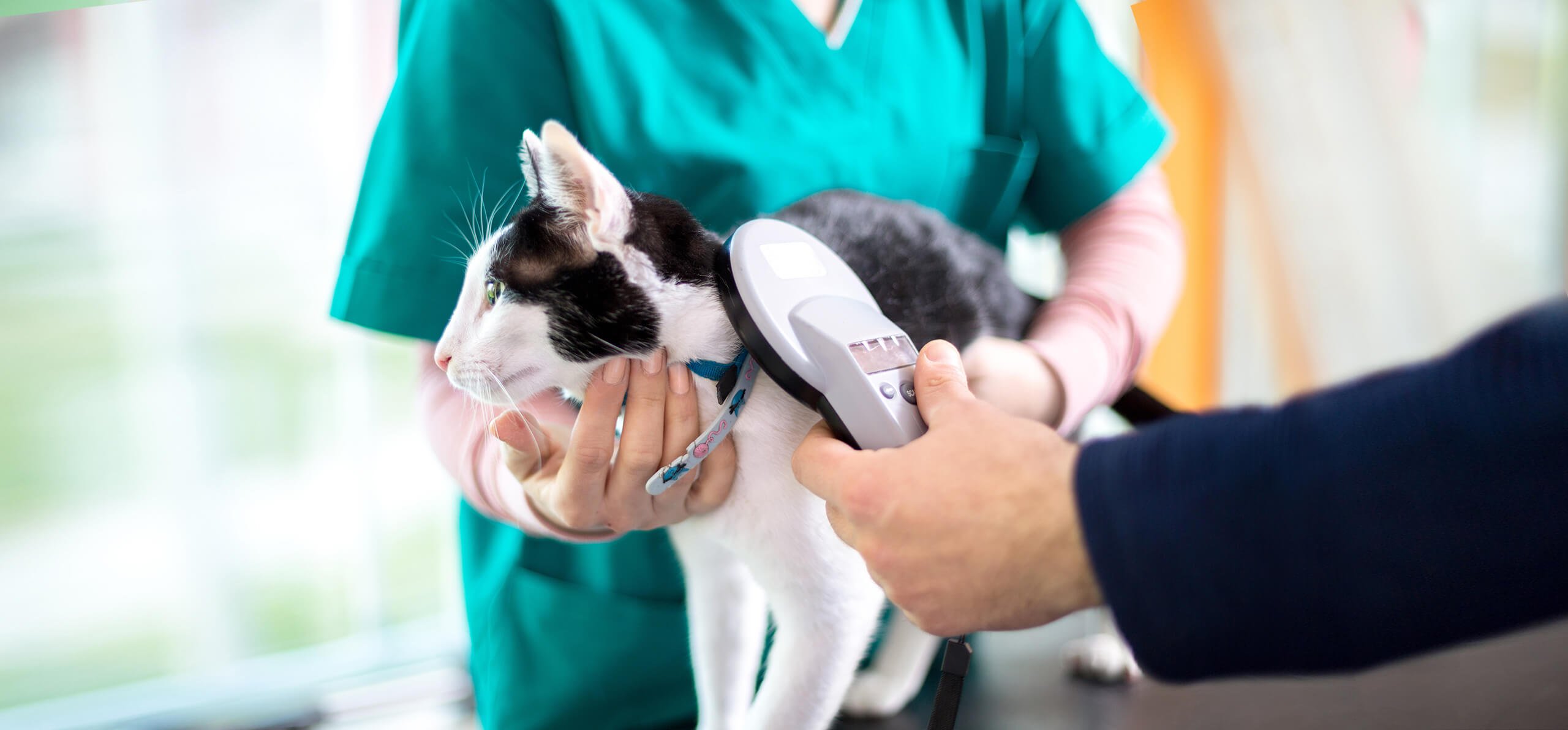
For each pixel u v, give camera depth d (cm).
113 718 122
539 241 69
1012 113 106
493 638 100
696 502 70
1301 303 156
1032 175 111
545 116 89
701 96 91
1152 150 109
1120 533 39
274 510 154
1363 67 147
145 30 148
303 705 126
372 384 150
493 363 71
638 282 68
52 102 149
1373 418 36
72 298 155
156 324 155
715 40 92
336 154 144
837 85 94
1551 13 159
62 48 147
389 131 87
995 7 104
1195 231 158
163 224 154
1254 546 36
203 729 122
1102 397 89
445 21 86
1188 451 39
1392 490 35
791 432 69
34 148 150
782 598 74
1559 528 33
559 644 99
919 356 58
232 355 158
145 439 155
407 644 136
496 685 100
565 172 67
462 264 86
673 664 100
